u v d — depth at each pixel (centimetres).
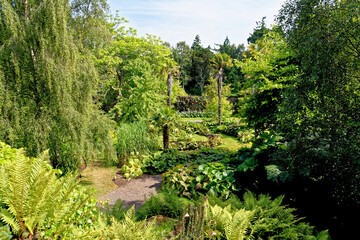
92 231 250
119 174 779
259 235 317
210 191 494
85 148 671
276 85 675
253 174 536
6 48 559
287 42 440
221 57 2017
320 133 406
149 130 1025
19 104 605
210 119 2241
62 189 280
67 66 639
